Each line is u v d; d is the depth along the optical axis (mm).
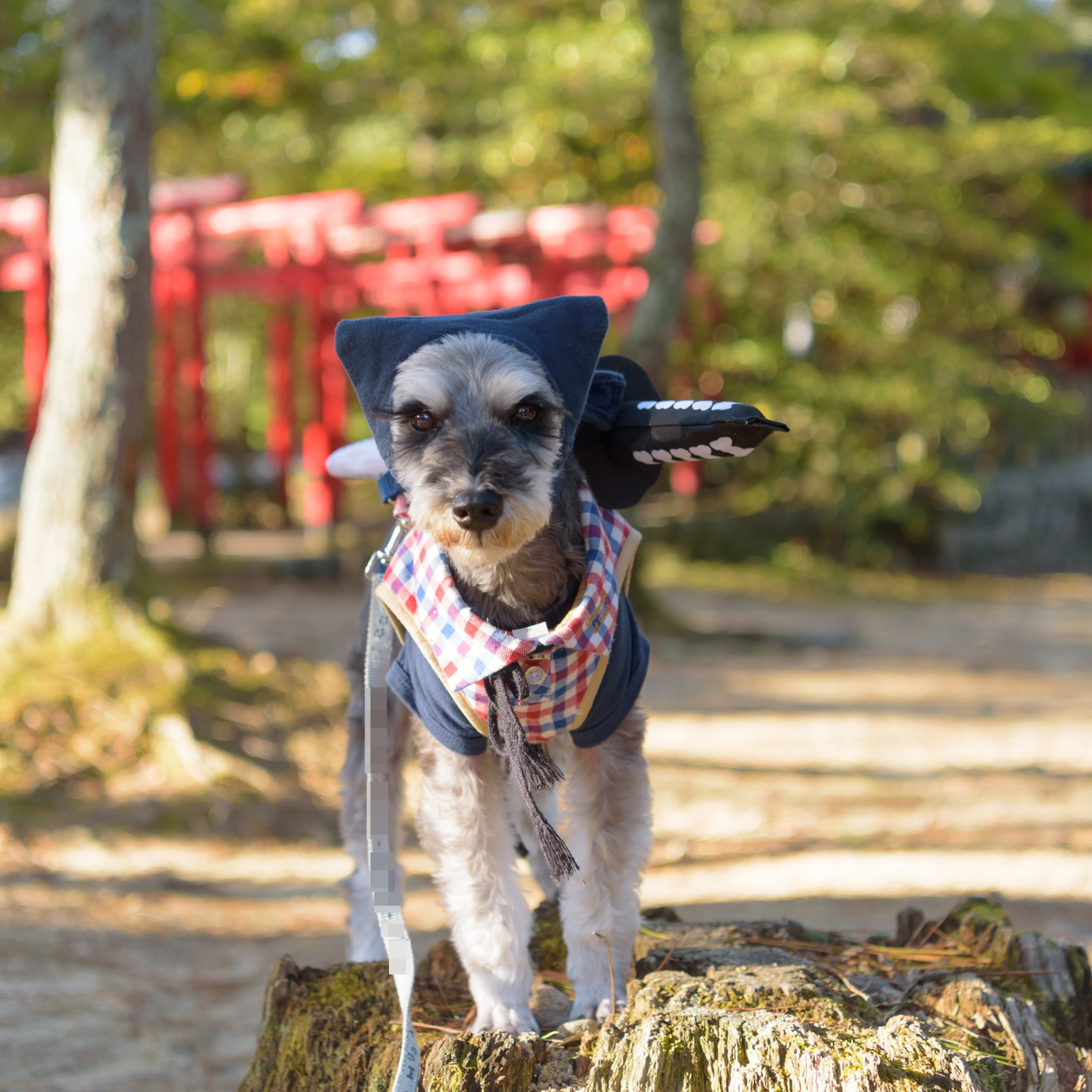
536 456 2527
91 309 7148
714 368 17484
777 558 17453
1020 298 21172
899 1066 2287
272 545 15180
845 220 17188
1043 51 20469
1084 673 10734
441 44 17000
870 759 7598
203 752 6410
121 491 7258
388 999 2801
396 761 3412
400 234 14625
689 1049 2318
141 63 7195
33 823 5719
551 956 3094
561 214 13602
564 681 2559
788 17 16141
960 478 18188
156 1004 4105
